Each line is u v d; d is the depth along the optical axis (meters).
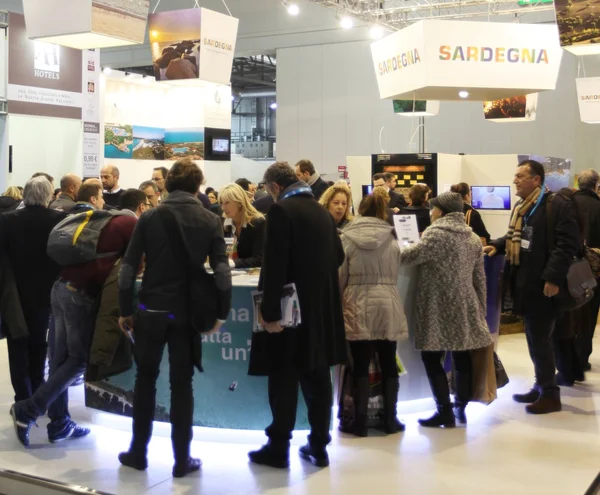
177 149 11.80
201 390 3.63
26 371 3.75
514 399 4.38
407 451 3.48
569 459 3.38
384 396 3.74
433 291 3.74
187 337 3.07
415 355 4.07
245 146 24.16
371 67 16.33
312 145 17.22
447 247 3.70
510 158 8.34
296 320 3.04
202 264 3.04
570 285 3.98
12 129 8.91
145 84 11.34
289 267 3.09
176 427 3.10
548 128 14.41
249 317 3.53
